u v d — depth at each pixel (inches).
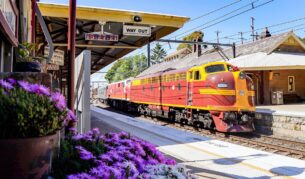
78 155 97.8
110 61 615.8
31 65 163.8
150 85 844.0
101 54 533.0
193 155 263.6
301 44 968.3
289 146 438.9
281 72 944.9
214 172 213.8
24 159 74.1
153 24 341.7
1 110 71.9
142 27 341.7
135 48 439.5
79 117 220.1
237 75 538.6
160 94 762.8
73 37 184.2
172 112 716.0
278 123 541.3
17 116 72.6
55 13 300.8
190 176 120.8
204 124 575.5
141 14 332.5
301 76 967.0
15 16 215.9
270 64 816.3
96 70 810.8
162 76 751.7
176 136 358.6
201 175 206.4
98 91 1977.1
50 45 196.7
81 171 90.2
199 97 567.5
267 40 997.2
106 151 112.8
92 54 533.6
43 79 106.7
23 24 242.4
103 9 316.8
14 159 73.0
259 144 440.5
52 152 85.0
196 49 1315.2
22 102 74.7
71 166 91.0
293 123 509.7
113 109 1353.3
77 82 236.7
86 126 201.9
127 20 329.4
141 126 459.8
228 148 292.7
